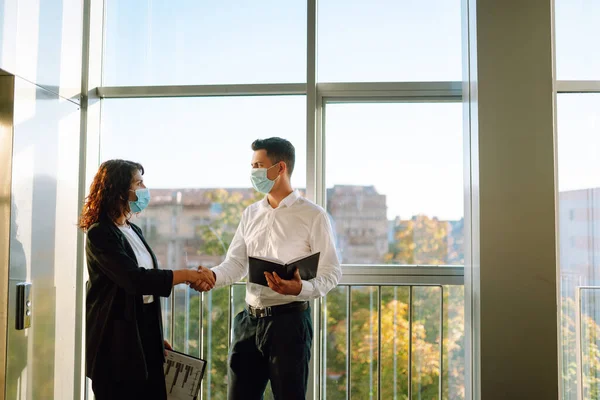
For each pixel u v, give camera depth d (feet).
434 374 9.75
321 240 8.16
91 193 7.49
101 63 10.39
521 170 8.74
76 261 9.88
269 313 7.82
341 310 9.89
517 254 8.69
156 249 10.26
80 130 10.07
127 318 7.02
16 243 8.13
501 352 8.66
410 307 9.80
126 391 7.09
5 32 7.85
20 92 8.22
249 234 8.53
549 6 8.82
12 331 8.05
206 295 10.11
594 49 9.64
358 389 9.80
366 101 10.07
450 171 9.91
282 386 7.57
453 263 9.83
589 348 9.55
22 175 8.28
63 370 9.34
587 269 9.61
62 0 9.40
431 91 9.89
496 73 8.83
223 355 10.04
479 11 8.91
